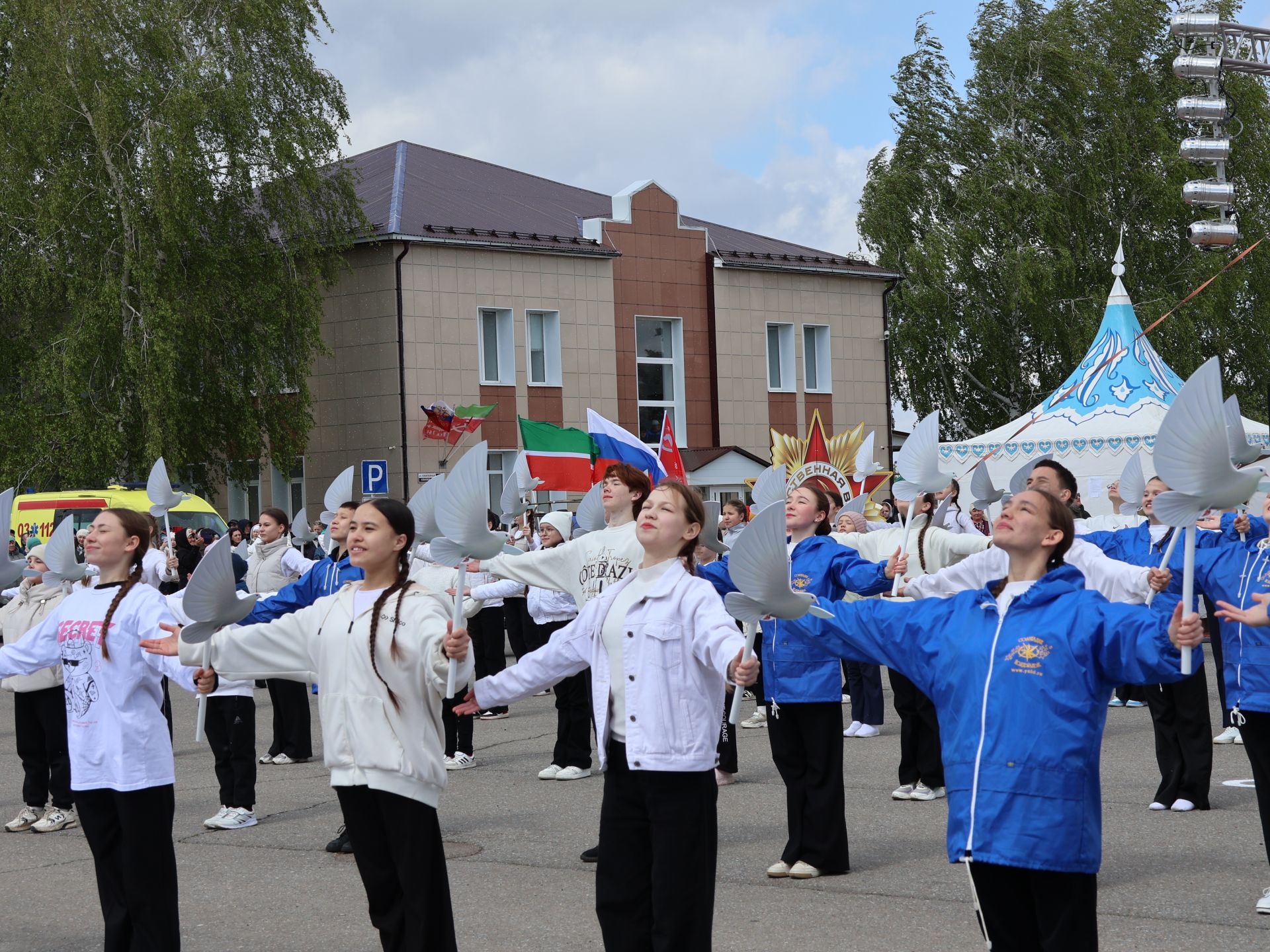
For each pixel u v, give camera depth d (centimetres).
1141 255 4275
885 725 1350
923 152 4319
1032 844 436
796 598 479
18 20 2875
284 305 2975
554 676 557
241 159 2955
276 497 3359
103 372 2877
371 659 539
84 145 2875
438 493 516
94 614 602
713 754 526
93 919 746
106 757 592
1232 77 4159
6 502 674
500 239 3192
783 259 3750
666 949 514
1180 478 416
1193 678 897
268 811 1033
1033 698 441
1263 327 4200
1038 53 4241
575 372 3328
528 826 933
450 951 546
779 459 1911
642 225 3484
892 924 671
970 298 4266
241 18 2989
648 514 542
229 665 565
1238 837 822
